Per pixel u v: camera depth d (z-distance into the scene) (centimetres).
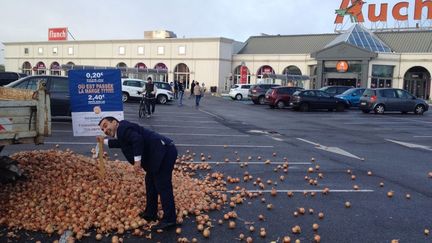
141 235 537
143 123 1739
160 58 6053
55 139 1182
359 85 4762
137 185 670
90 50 6500
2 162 623
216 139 1361
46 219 548
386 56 4756
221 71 5781
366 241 551
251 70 5803
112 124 553
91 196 599
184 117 2098
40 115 561
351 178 882
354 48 4731
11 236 514
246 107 3091
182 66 5988
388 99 2742
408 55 4788
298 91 2853
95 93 746
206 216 598
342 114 2666
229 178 814
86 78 741
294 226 595
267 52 5981
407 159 1130
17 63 7144
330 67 4944
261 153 1130
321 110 2989
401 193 785
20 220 545
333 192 776
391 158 1137
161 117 2034
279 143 1328
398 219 640
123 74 5422
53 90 1521
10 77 2600
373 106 2730
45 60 6862
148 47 6116
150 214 577
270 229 581
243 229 577
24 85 1512
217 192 716
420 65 4753
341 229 590
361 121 2222
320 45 5688
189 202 643
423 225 617
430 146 1392
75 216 554
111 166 760
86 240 517
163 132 1481
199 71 5850
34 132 557
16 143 545
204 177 836
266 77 4716
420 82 4872
